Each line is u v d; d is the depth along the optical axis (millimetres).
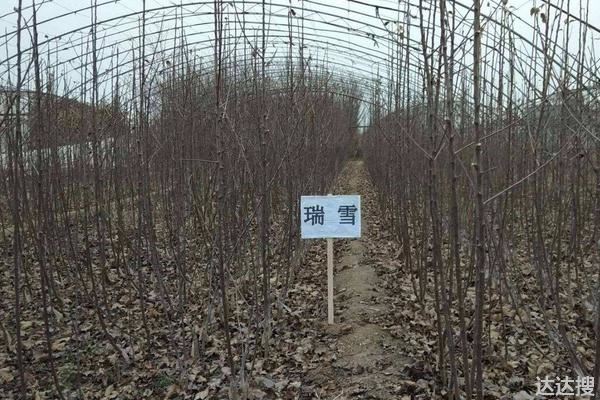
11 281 6598
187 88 5250
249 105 5406
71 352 4512
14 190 2920
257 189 5262
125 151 6875
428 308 5379
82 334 4988
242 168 5078
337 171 12797
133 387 4090
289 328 5215
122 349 4637
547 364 4004
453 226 2594
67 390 4051
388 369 4223
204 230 5344
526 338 4449
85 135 6922
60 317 5398
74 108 7207
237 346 4715
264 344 4664
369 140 17062
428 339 4660
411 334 4812
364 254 8344
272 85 8039
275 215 8602
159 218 8859
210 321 4918
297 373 4316
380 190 10906
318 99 6824
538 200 3320
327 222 5270
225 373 4195
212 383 4043
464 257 6578
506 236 5078
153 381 4184
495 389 3717
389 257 7898
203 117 6184
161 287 4422
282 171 6371
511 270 4965
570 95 3625
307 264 7805
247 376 3705
